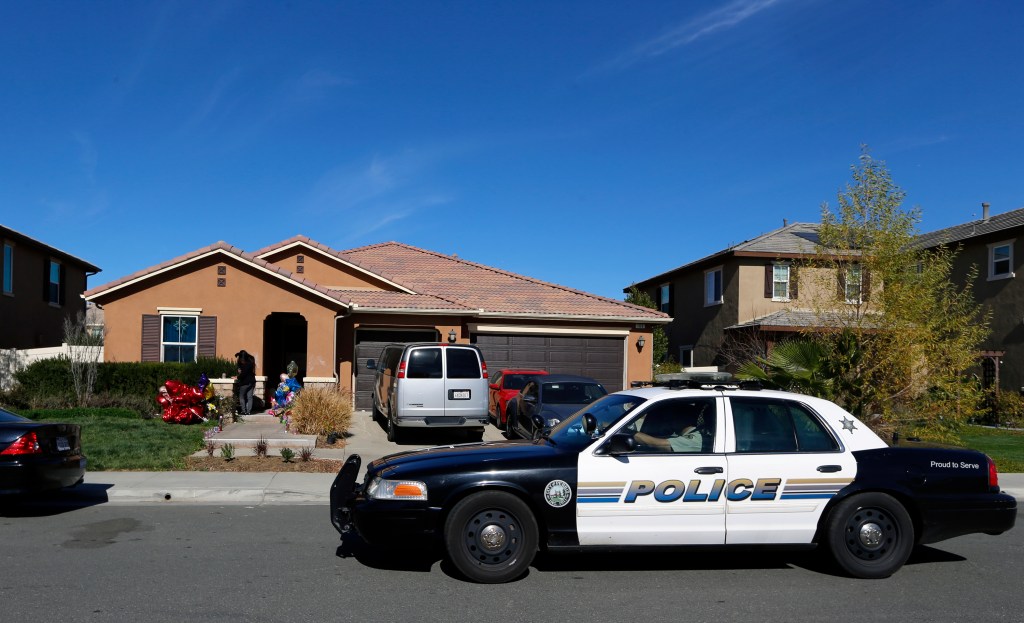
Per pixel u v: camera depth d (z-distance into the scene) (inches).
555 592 241.3
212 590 237.6
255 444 532.7
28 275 1037.2
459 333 833.5
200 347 729.0
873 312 608.7
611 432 257.8
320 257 865.5
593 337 871.7
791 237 1089.4
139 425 597.9
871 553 261.0
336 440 595.8
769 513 257.3
